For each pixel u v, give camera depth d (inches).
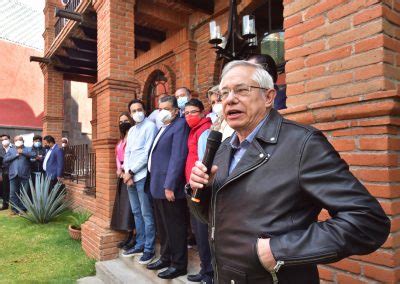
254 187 48.3
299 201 46.7
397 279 66.9
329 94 79.5
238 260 48.5
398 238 68.0
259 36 219.0
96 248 177.8
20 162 316.8
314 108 80.3
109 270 156.8
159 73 335.0
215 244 53.4
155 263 139.7
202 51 270.8
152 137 153.4
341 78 76.9
